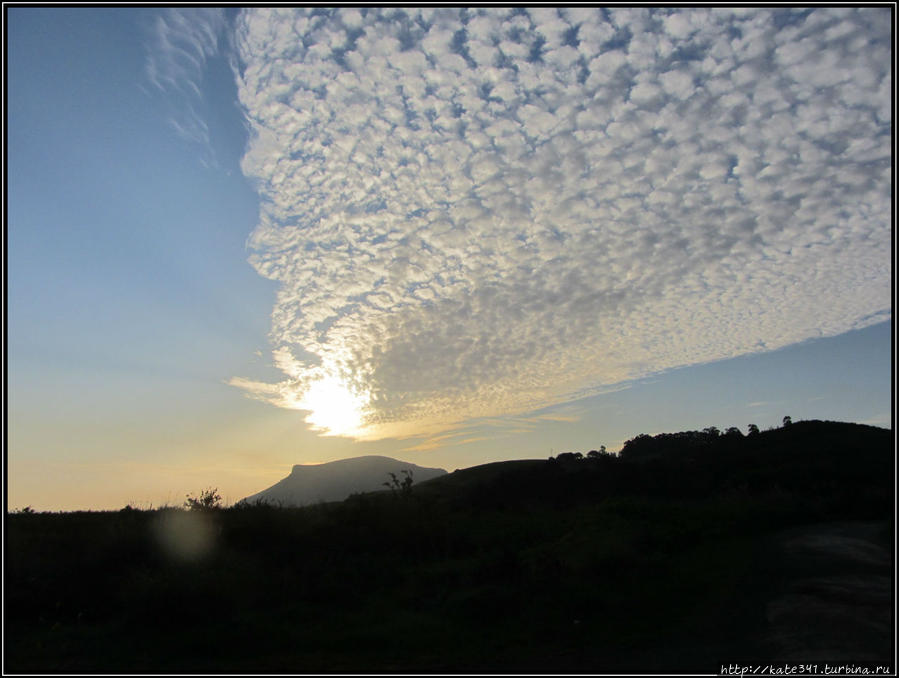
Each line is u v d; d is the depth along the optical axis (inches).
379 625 416.8
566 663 336.2
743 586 505.7
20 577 486.0
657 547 700.0
